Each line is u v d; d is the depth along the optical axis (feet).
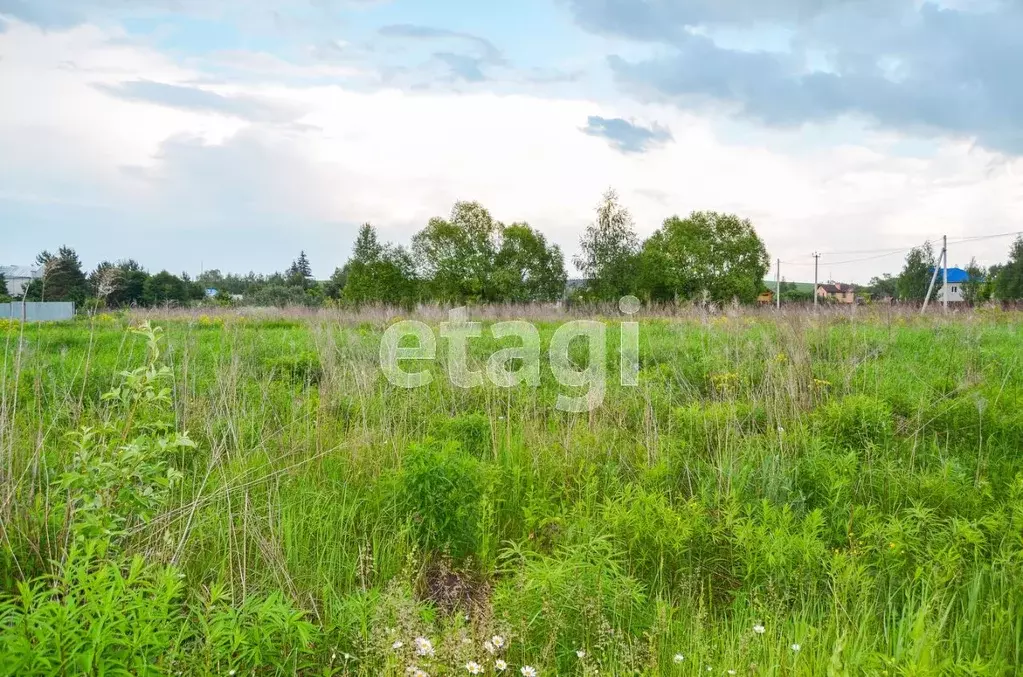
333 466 18.01
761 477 17.13
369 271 121.49
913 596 12.17
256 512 14.28
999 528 14.21
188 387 22.38
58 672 8.02
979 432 19.71
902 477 16.97
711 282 131.95
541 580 11.47
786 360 27.61
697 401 24.57
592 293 123.34
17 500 13.12
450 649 9.80
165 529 12.32
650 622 11.60
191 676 9.07
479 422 21.89
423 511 14.87
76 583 10.85
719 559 14.16
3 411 15.12
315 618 11.55
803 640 10.68
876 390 22.93
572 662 10.61
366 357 28.22
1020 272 167.53
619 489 16.80
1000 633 11.08
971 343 35.58
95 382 23.08
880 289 236.63
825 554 13.24
